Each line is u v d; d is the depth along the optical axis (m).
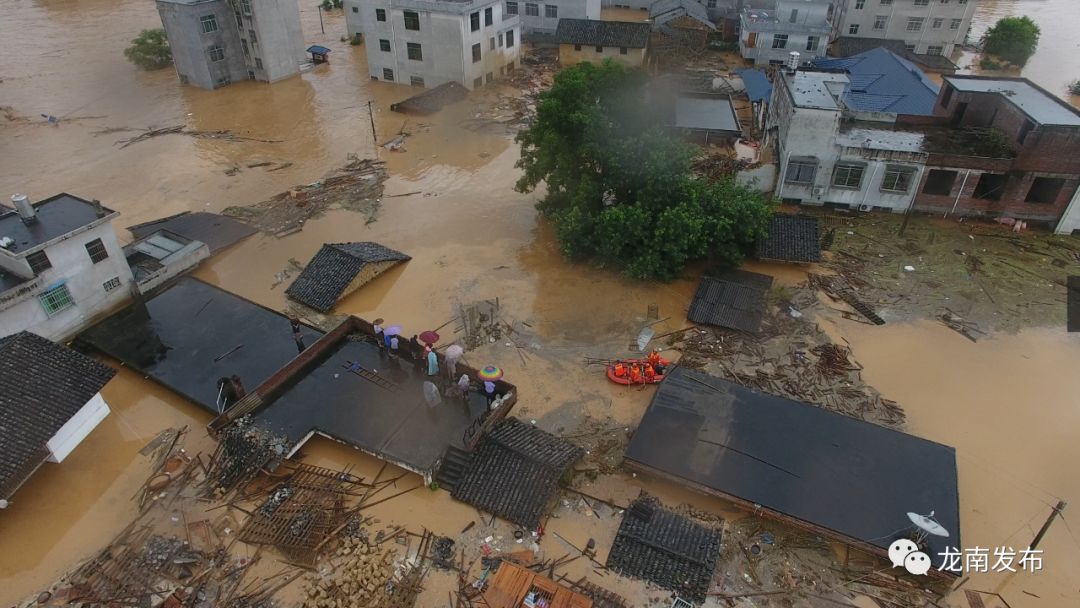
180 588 21.67
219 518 23.98
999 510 24.19
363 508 24.27
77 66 70.38
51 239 30.38
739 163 47.97
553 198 40.06
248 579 21.97
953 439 26.92
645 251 35.06
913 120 43.41
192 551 22.81
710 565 21.66
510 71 69.75
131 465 26.23
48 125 57.34
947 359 31.03
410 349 29.64
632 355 31.42
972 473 25.55
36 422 24.05
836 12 77.06
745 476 23.55
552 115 37.25
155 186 47.78
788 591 21.50
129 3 90.75
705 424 25.61
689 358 31.00
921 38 71.38
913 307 34.34
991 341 32.12
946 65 66.19
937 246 39.03
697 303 33.97
